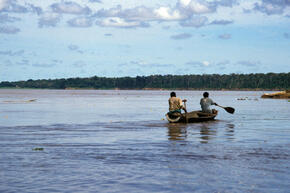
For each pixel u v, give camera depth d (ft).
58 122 90.99
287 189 30.50
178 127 79.25
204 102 98.94
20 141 57.47
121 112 132.87
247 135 65.10
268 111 138.00
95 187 31.24
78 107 170.81
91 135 65.31
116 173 36.06
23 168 38.11
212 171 36.76
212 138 61.16
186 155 45.29
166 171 36.83
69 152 47.60
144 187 31.24
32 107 168.76
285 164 40.01
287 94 347.77
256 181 32.94
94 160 42.32
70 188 30.94
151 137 62.49
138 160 42.29
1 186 31.40
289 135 65.16
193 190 30.35
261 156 44.55
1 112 130.52
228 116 111.45
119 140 58.70
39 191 30.07
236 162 41.04
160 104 209.67
